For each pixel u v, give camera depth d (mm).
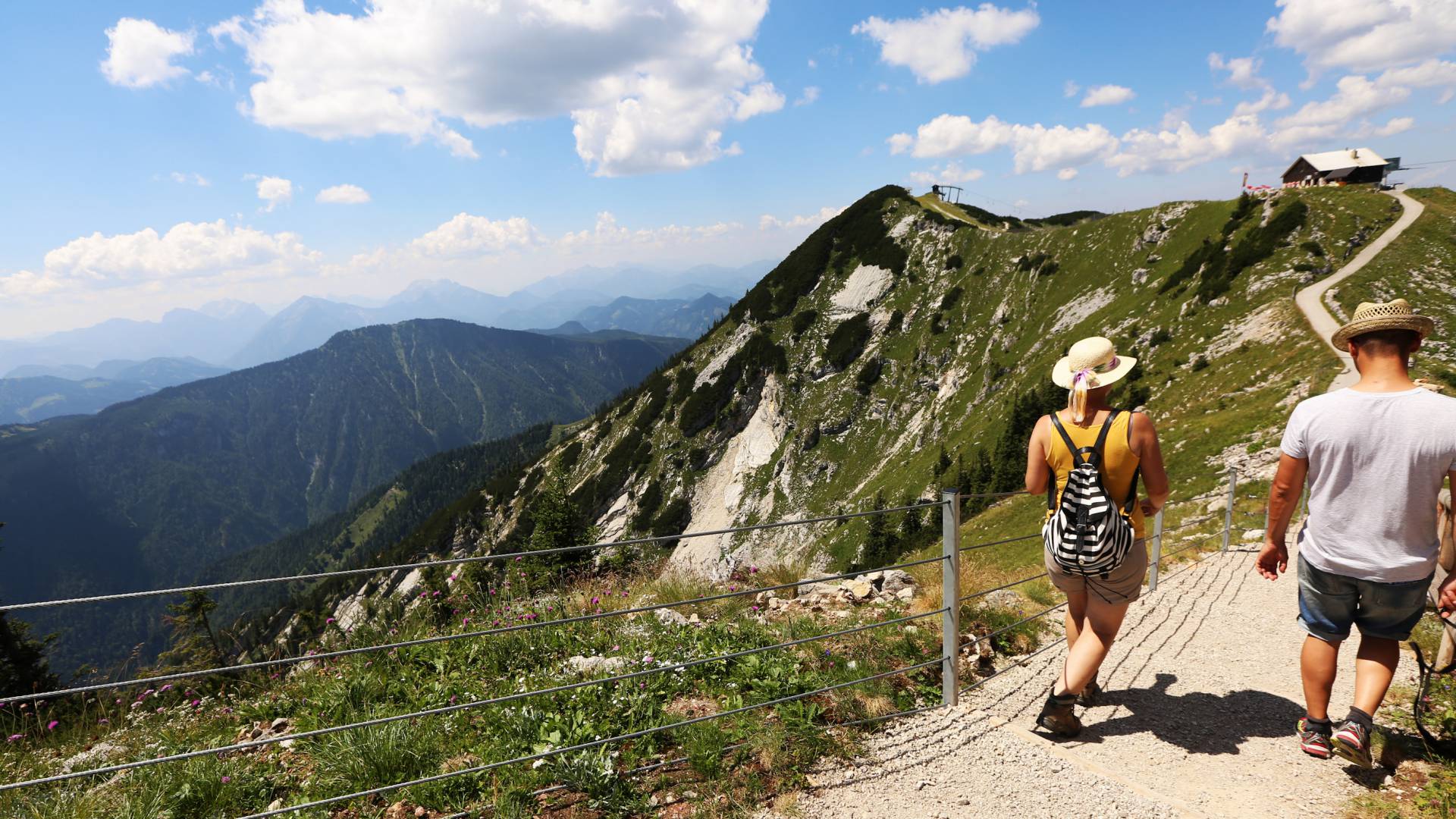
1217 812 3334
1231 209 77062
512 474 165500
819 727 4129
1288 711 4461
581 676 4988
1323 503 3457
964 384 101625
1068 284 97750
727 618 6508
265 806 3756
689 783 3658
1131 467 3799
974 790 3559
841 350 121750
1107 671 5340
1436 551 3232
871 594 7277
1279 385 33312
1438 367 29375
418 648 5922
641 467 132500
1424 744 3742
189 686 5789
